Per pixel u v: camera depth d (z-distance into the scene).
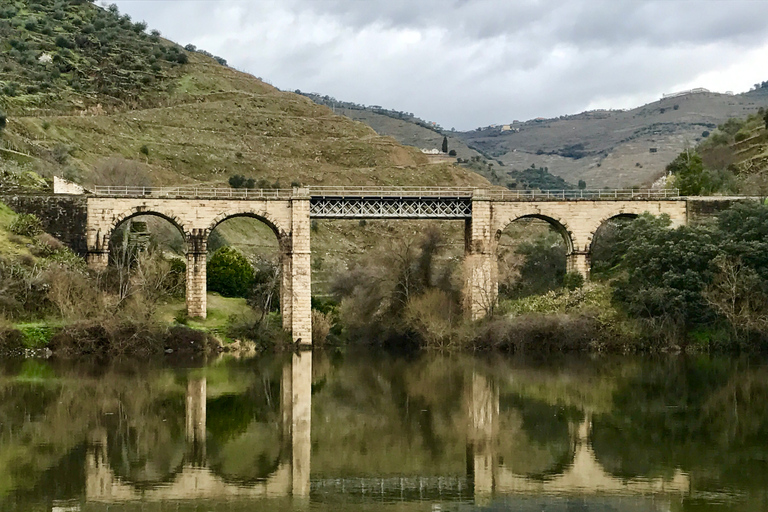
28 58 198.88
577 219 112.75
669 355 99.00
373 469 50.88
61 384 75.69
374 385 79.25
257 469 50.47
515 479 48.91
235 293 122.69
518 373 86.38
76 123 183.00
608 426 60.88
